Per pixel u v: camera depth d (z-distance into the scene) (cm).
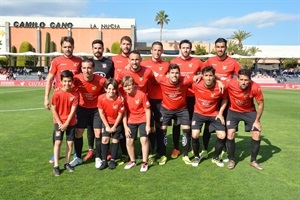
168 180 499
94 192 445
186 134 604
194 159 594
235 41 6706
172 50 7294
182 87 591
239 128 987
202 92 577
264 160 622
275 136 855
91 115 592
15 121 1027
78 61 609
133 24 5841
